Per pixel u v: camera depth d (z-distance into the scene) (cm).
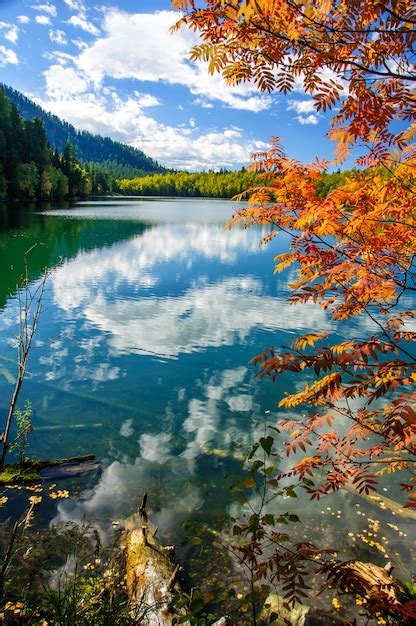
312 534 589
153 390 1062
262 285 2336
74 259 2803
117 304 1844
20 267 2397
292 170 271
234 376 1169
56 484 675
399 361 229
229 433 876
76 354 1267
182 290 2156
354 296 268
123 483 692
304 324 1638
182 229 5222
